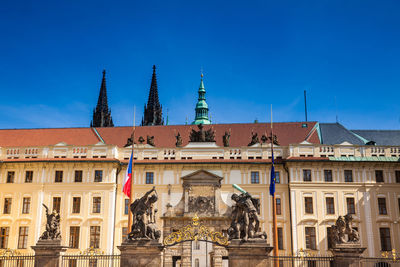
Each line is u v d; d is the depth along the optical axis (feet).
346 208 217.15
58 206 224.12
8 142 256.32
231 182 225.15
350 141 242.58
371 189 219.00
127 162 230.68
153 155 234.38
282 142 247.50
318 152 226.58
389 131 257.96
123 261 118.52
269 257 118.52
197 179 221.25
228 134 239.50
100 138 258.16
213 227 213.05
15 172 230.68
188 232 124.98
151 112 441.68
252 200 122.83
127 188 185.47
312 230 214.48
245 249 115.44
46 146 234.38
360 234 214.28
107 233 218.38
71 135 260.62
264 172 226.58
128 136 258.98
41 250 125.08
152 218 126.21
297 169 221.87
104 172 226.79
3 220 223.71
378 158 221.66
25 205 225.56
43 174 228.84
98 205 222.89
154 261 117.80
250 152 231.50
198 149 233.35
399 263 205.77
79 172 228.43
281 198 222.28
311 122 259.80
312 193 218.59
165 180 226.99
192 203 217.97
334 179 220.84
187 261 203.92
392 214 215.92
